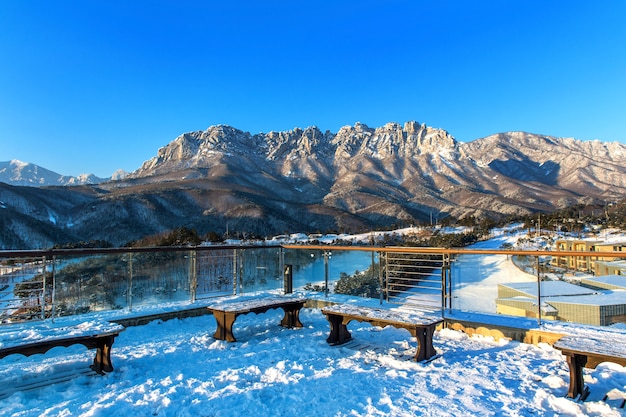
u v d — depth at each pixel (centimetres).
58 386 365
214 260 932
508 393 348
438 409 314
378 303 688
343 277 1727
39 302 654
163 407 315
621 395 342
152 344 502
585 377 385
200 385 362
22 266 636
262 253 1138
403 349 485
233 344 505
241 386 362
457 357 450
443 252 575
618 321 1579
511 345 494
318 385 365
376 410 312
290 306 600
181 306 657
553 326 507
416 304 650
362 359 447
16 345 354
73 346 488
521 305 1794
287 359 445
